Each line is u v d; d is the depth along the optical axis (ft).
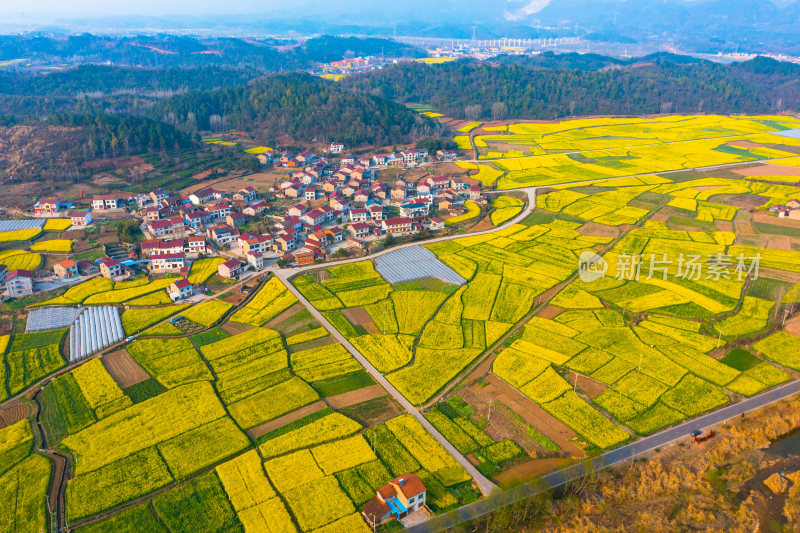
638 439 366.43
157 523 304.09
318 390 415.44
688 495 327.88
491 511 307.78
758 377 426.51
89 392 412.77
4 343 476.95
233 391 413.80
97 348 469.98
